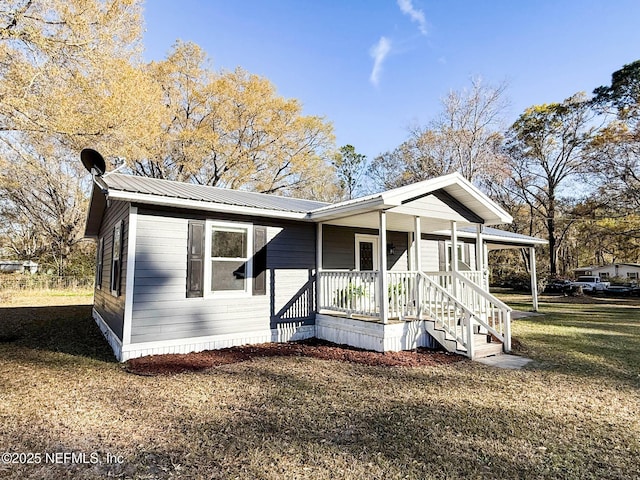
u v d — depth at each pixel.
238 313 7.25
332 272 8.02
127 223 6.48
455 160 23.05
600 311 14.47
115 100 11.53
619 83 23.09
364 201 6.61
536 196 29.02
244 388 4.70
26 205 21.83
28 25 9.62
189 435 3.35
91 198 8.87
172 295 6.52
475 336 7.12
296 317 8.05
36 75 9.70
